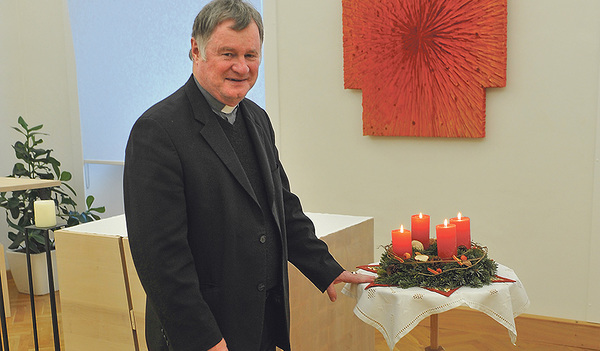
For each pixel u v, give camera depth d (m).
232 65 1.44
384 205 3.59
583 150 3.04
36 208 2.39
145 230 1.39
